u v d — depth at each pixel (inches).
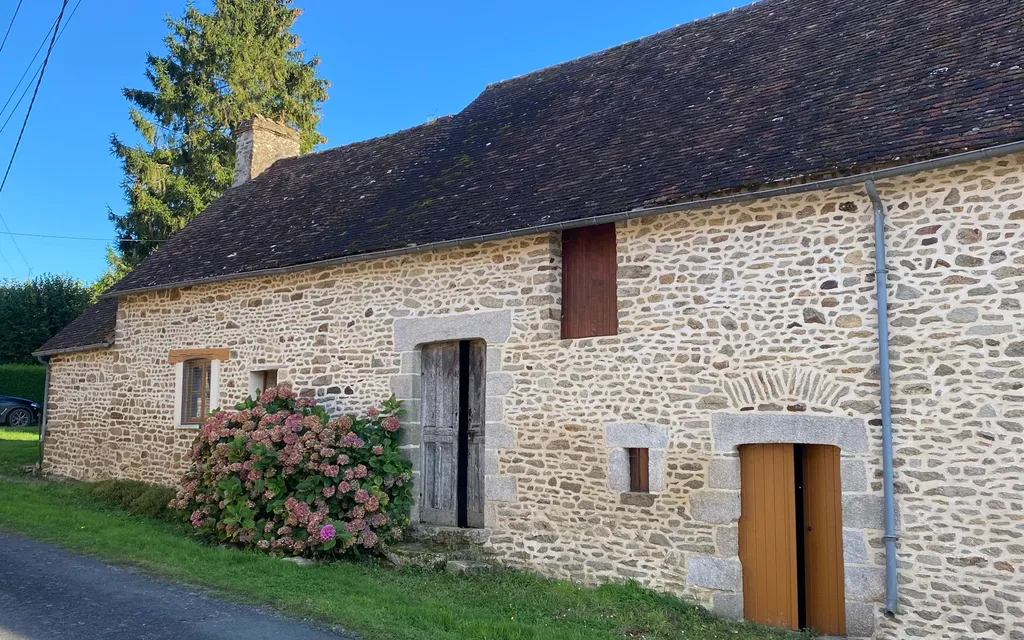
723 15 381.7
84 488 430.3
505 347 298.7
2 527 312.3
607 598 250.8
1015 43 243.8
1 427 773.3
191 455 343.0
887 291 227.6
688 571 251.0
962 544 210.1
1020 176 212.4
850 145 235.5
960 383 214.7
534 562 283.1
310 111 937.5
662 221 269.6
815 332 237.6
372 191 397.7
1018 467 205.2
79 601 217.0
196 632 194.4
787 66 307.7
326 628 202.8
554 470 282.5
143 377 434.3
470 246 313.4
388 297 337.4
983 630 205.5
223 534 315.6
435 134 431.5
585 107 364.5
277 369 372.5
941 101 234.4
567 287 294.4
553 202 291.4
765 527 245.3
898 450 221.0
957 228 219.5
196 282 399.5
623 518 265.7
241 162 541.0
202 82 880.9
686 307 261.1
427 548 306.2
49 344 506.6
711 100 311.7
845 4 332.5
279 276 378.0
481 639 202.7
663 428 260.7
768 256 248.2
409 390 327.6
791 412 238.8
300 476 312.8
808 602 241.9
